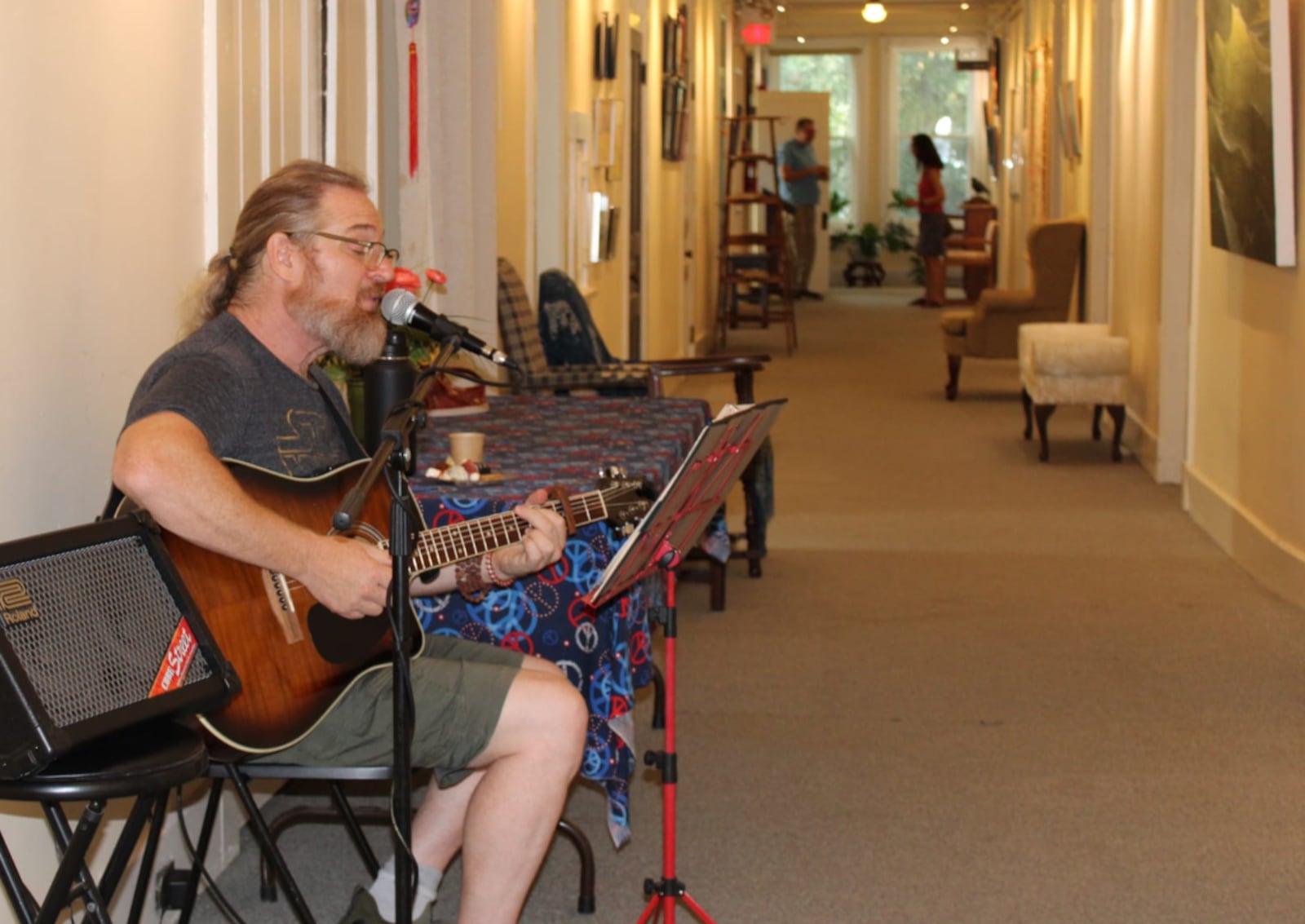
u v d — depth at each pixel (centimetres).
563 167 629
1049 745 360
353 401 310
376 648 227
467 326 412
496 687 230
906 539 582
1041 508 641
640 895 285
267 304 224
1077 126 1012
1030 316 950
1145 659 428
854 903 279
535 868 231
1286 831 310
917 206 1764
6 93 205
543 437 368
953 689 403
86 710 161
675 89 973
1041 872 292
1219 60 539
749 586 512
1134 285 760
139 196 246
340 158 350
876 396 1002
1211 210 578
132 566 176
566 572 273
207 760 180
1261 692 398
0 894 218
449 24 394
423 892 247
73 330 226
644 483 263
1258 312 521
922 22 1830
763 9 1531
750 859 299
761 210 1712
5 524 210
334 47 338
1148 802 326
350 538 218
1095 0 902
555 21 614
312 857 300
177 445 192
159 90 253
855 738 366
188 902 229
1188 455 649
